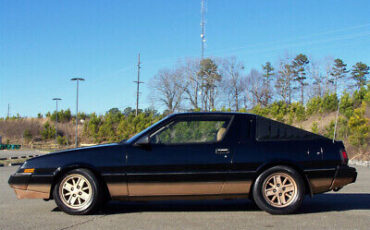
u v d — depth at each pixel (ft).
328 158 19.25
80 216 18.72
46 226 16.66
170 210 20.20
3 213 19.84
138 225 16.67
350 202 22.79
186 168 18.66
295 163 18.94
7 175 46.75
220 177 18.71
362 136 71.67
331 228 15.93
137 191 18.79
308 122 102.42
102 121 158.61
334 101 102.27
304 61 183.11
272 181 18.95
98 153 19.06
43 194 19.10
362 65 175.63
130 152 18.93
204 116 19.67
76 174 18.83
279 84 184.44
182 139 19.25
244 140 19.21
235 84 168.25
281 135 19.45
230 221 17.34
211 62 164.14
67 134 169.99
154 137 19.24
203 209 20.44
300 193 18.70
